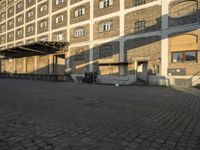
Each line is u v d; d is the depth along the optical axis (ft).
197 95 39.55
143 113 23.38
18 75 120.57
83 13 93.97
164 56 65.62
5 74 131.34
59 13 106.32
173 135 15.74
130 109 25.64
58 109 25.17
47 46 102.22
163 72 65.67
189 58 60.70
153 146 13.55
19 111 23.80
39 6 121.29
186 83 60.80
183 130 17.03
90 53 89.97
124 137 15.17
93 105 28.22
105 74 84.07
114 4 81.30
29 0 131.13
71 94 40.50
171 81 63.87
